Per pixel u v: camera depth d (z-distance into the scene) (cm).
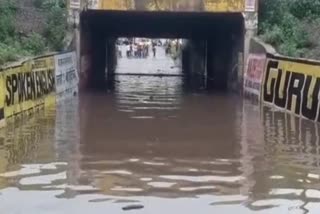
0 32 2611
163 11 2803
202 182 1048
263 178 1080
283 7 2947
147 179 1070
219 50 3744
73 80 2750
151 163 1210
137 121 1844
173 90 3119
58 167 1160
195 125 1766
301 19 2928
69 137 1519
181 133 1608
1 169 1138
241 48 2902
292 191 985
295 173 1121
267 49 2473
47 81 2233
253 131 1644
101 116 1959
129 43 8238
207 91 3081
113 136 1541
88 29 3291
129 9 2783
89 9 2831
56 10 2944
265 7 2939
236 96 2795
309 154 1311
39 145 1397
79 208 877
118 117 1938
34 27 2820
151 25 3688
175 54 6744
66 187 1002
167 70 5353
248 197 945
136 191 981
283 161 1234
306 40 2633
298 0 2966
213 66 4038
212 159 1256
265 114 2039
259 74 2506
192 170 1147
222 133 1609
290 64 2106
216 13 2883
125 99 2570
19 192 966
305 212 863
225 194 964
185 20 3397
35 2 3097
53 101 2328
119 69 5253
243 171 1140
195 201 920
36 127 1681
